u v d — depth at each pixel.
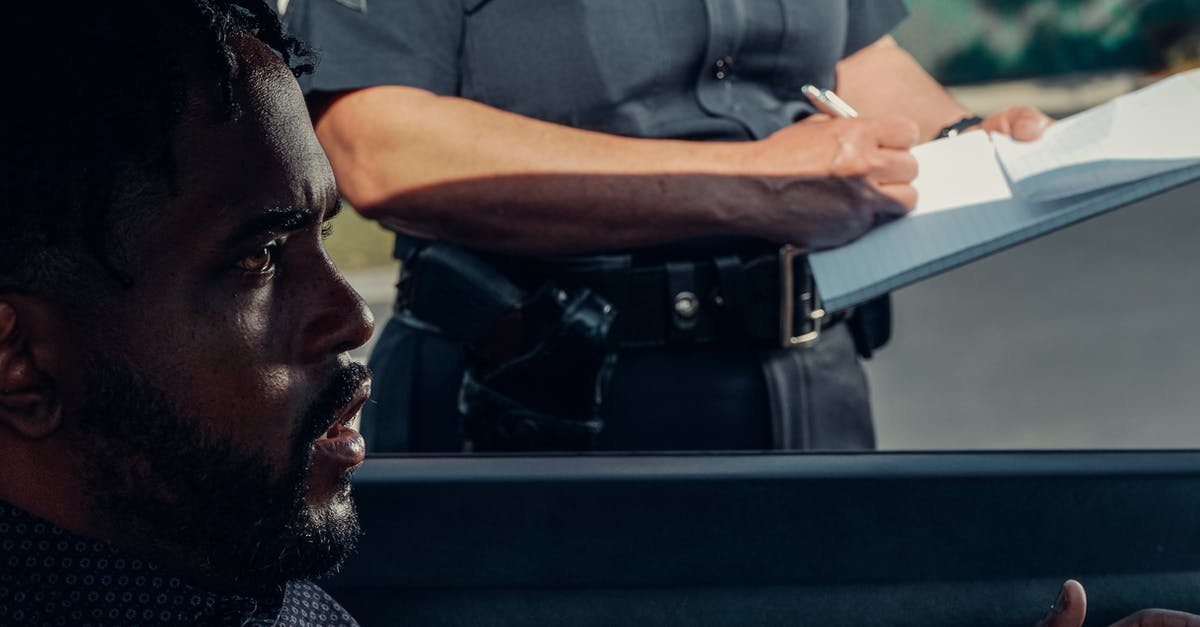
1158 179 1.48
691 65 1.72
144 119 0.71
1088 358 5.61
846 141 1.60
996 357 5.71
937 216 1.59
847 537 1.16
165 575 0.77
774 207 1.62
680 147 1.66
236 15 0.82
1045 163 1.56
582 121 1.71
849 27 2.05
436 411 1.76
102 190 0.71
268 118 0.77
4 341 0.72
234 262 0.75
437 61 1.70
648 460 1.22
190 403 0.74
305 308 0.78
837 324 1.82
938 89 2.06
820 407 1.75
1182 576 1.18
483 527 1.16
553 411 1.67
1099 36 14.82
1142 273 6.89
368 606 1.17
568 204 1.64
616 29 1.68
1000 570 1.17
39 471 0.75
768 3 1.76
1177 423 4.86
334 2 1.66
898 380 5.49
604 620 1.17
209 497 0.76
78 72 0.71
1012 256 7.40
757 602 1.18
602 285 1.69
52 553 0.76
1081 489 1.17
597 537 1.16
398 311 1.79
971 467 1.18
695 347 1.71
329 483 0.81
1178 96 1.56
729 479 1.16
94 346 0.73
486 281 1.68
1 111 0.70
